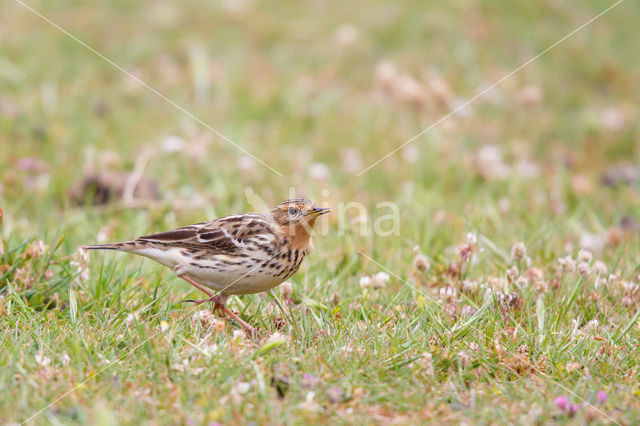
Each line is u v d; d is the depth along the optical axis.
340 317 8.74
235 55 19.81
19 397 6.74
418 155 15.58
